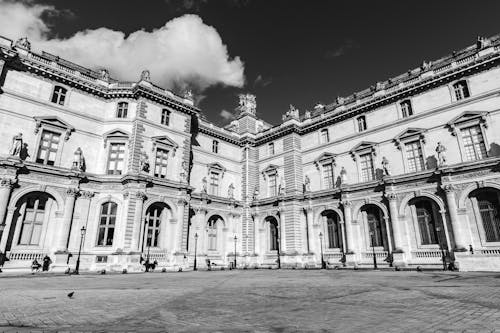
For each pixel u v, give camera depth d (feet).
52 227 104.68
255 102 194.08
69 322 26.32
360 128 139.33
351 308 31.94
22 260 96.73
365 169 132.67
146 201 116.26
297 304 35.24
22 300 38.91
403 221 111.65
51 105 114.11
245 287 54.24
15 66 108.27
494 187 93.50
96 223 111.96
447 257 99.96
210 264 138.41
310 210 142.10
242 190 170.60
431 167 112.27
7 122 103.55
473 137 105.91
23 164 99.09
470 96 108.17
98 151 122.62
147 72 130.93
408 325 23.65
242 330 23.18
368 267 117.19
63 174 107.96
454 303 33.50
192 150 154.30
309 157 154.92
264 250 154.92
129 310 32.12
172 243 121.19
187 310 32.01
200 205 144.56
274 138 168.14
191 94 146.00
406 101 126.21
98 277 80.94
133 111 129.39
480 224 96.58
